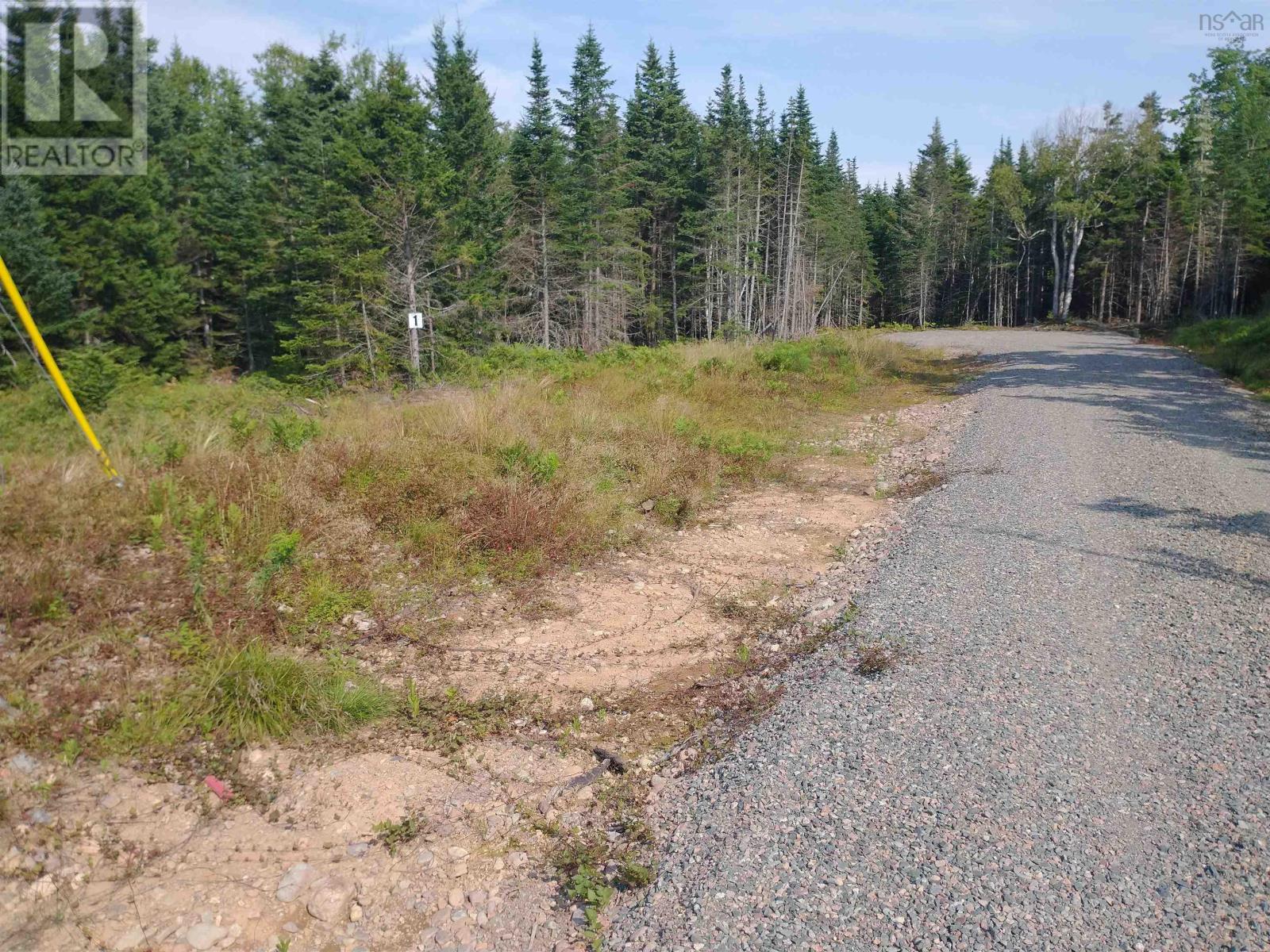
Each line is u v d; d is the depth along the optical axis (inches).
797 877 125.2
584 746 177.2
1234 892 118.3
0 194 827.4
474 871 139.3
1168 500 335.3
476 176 1294.3
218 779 154.3
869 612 228.8
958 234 2536.9
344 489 276.5
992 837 131.3
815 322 2375.7
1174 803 139.8
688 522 325.1
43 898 124.9
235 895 129.7
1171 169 1822.1
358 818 149.9
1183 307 1969.7
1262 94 1488.7
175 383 998.4
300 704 171.0
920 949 109.7
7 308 826.8
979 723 166.1
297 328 1167.6
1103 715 169.2
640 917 123.0
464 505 281.0
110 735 156.8
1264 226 1600.6
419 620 222.4
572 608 242.2
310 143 1162.0
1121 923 113.0
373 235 961.5
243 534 229.9
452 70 1301.7
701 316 1913.1
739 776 155.7
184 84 1716.3
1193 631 209.8
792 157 1950.1
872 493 378.6
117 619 187.5
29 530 205.3
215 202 1266.0
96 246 994.7
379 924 127.3
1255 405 575.5
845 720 170.4
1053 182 2098.9
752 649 224.7
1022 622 216.2
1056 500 336.8
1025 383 697.6
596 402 464.1
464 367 744.3
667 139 1817.2
